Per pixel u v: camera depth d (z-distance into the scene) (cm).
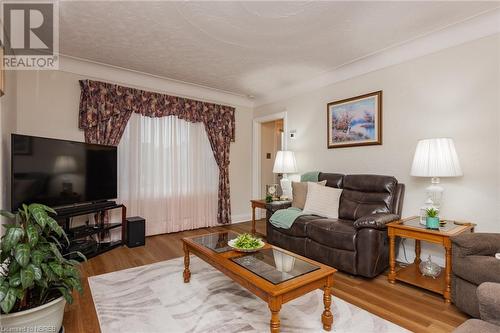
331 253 277
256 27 262
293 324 184
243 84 446
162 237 404
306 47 307
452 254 202
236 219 519
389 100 320
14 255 143
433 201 258
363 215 298
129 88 385
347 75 365
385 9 232
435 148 242
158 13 238
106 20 248
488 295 121
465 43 258
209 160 479
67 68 342
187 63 355
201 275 267
